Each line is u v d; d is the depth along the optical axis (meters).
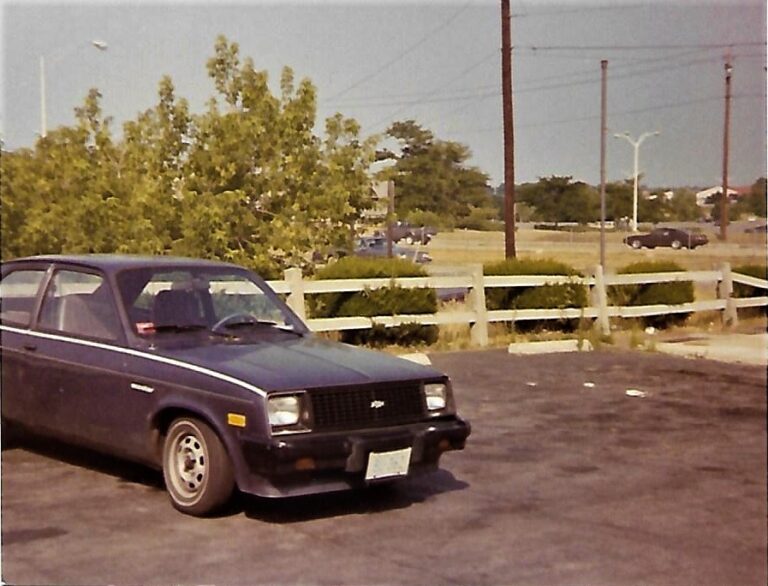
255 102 20.80
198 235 19.20
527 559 5.56
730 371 13.12
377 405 6.15
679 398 11.02
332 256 21.31
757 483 7.29
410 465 6.24
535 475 7.51
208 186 20.31
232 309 7.34
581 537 5.98
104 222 19.84
